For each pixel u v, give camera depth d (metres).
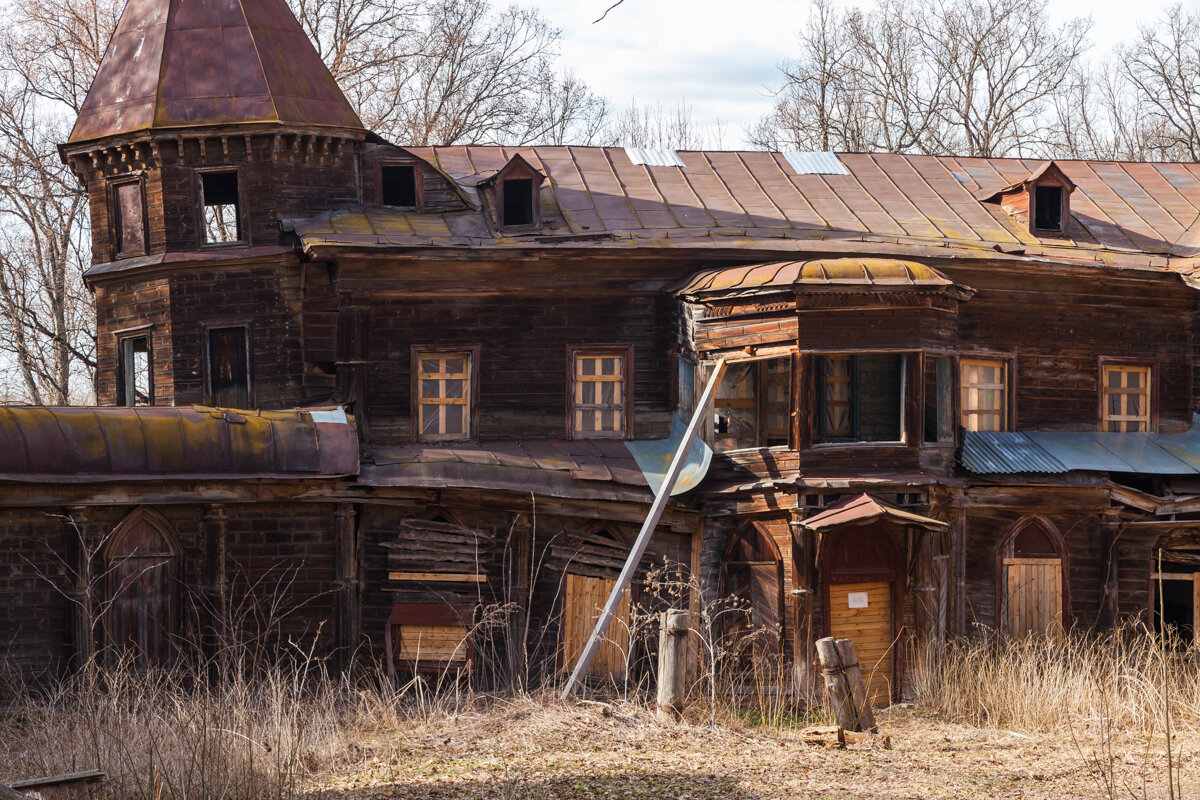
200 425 19.12
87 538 18.39
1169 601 24.20
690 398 22.03
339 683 19.25
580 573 20.72
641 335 22.64
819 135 43.94
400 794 11.71
